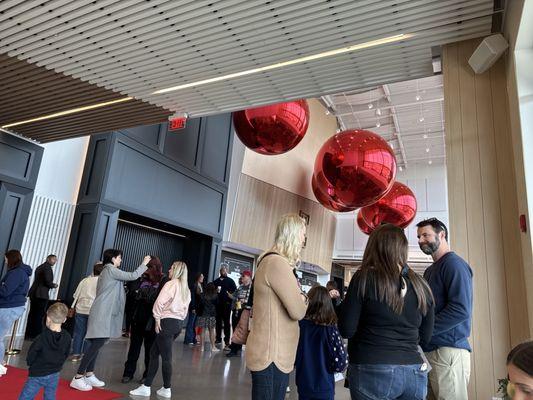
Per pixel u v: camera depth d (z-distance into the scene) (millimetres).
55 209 7570
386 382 1714
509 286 2955
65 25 3734
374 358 1741
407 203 8734
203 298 7574
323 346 2740
